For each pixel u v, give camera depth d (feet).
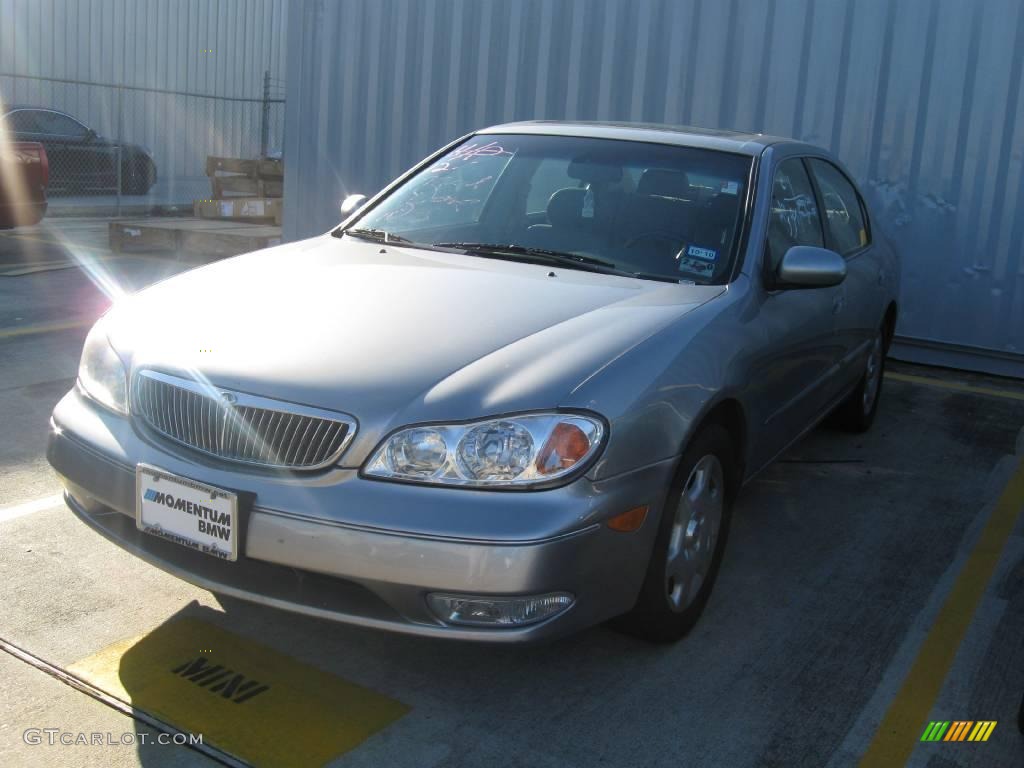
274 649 10.11
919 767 8.95
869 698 9.99
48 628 10.19
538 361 9.09
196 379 9.11
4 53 54.90
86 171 53.31
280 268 11.51
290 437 8.65
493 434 8.45
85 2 57.52
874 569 13.03
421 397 8.63
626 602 9.33
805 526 14.32
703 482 10.45
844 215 16.49
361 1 29.45
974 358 24.18
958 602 12.21
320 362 9.02
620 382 9.07
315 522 8.40
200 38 63.05
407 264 11.69
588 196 12.86
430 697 9.50
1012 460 17.83
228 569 9.04
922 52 23.25
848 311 15.28
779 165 13.65
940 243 23.86
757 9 24.63
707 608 11.63
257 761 8.43
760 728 9.36
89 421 9.79
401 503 8.31
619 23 26.08
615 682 9.95
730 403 10.72
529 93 27.40
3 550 11.80
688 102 25.66
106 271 32.30
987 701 10.08
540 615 8.57
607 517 8.70
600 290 10.95
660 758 8.83
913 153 23.68
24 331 23.08
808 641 11.03
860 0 23.62
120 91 50.67
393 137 29.58
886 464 17.24
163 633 10.25
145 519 9.20
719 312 10.85
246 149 66.49
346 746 8.71
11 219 35.24
